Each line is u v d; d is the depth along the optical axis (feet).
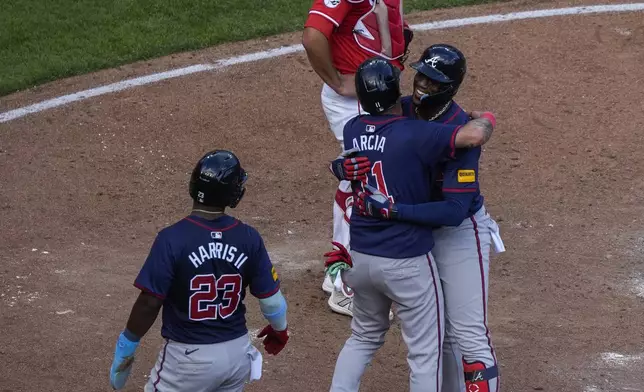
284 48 136.87
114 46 138.00
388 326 62.13
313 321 80.07
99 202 101.96
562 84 124.77
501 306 81.97
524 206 100.63
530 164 108.99
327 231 97.30
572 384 70.18
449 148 56.49
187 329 53.47
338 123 80.94
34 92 126.62
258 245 54.65
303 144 114.93
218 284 53.21
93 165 109.40
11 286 84.28
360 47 77.77
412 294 58.44
